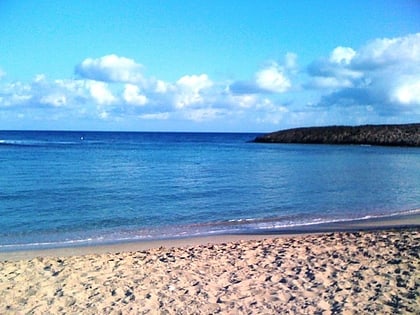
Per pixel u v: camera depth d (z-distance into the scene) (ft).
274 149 246.06
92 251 34.81
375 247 30.45
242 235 40.98
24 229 44.09
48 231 43.24
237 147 272.72
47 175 95.25
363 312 19.43
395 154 196.13
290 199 65.31
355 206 59.31
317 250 30.42
